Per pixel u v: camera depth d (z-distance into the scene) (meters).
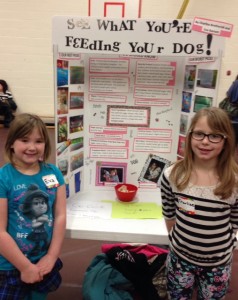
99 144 1.63
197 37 1.27
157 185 1.68
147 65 1.50
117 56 1.48
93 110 1.57
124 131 1.60
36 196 1.13
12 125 1.13
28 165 1.15
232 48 4.78
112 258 1.67
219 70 1.31
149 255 1.72
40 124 1.14
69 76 1.41
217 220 1.07
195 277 1.20
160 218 1.44
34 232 1.12
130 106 1.56
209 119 1.06
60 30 1.28
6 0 4.80
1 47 5.07
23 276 1.09
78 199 1.60
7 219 1.10
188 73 1.47
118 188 1.62
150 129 1.59
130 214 1.46
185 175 1.11
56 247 1.18
